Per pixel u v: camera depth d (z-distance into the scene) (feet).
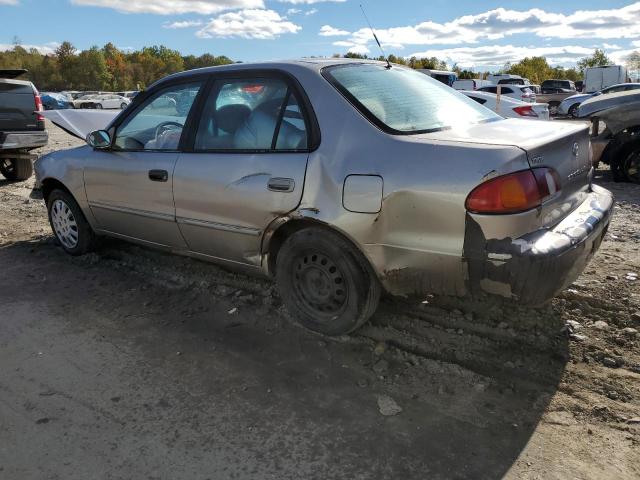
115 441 8.46
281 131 11.15
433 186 9.12
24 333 11.99
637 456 7.83
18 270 15.90
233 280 14.34
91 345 11.41
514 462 7.80
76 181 15.52
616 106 25.82
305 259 11.21
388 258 9.87
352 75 11.43
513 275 8.79
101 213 15.24
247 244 11.87
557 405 8.98
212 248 12.73
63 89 289.33
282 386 9.80
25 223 21.35
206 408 9.23
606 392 9.25
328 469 7.77
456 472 7.65
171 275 14.98
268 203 11.02
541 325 11.39
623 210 20.92
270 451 8.16
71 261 16.53
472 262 9.05
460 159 9.04
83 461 8.04
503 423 8.62
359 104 10.52
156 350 11.14
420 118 10.74
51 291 14.28
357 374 10.10
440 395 9.37
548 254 8.73
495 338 11.02
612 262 14.85
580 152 10.65
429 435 8.40
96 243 16.76
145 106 13.96
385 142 9.86
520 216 8.74
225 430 8.66
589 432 8.35
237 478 7.66
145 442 8.42
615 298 12.45
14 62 282.56
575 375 9.75
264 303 12.93
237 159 11.60
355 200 9.87
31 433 8.68
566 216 9.93
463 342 10.94
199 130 12.60
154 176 13.17
